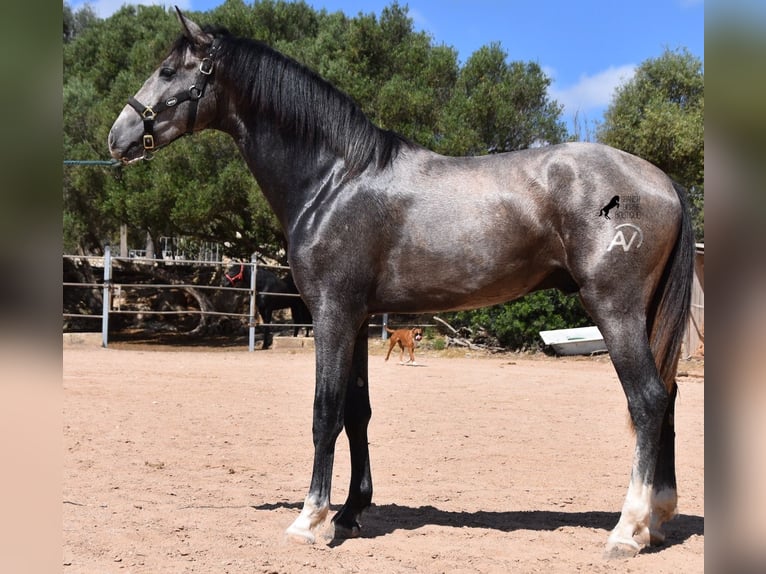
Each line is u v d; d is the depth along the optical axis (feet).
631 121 68.08
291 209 13.71
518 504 16.35
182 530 13.41
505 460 21.15
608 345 12.58
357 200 13.14
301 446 22.66
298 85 13.73
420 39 67.15
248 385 36.35
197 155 58.18
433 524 14.56
